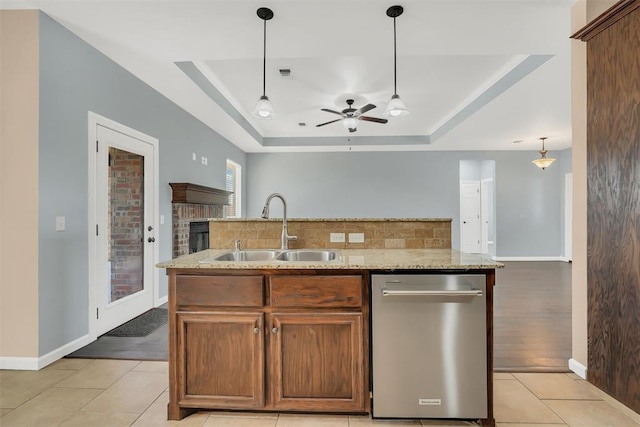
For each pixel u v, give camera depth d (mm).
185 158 4621
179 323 1781
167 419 1804
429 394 1722
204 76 3967
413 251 2299
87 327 2795
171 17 2432
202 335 1779
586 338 2248
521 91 3904
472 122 5191
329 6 2305
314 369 1756
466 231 8828
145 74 3424
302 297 1738
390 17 2430
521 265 6766
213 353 1777
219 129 5668
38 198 2344
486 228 8703
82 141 2750
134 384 2158
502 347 2758
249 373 1767
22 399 1984
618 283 1932
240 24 2520
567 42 2783
